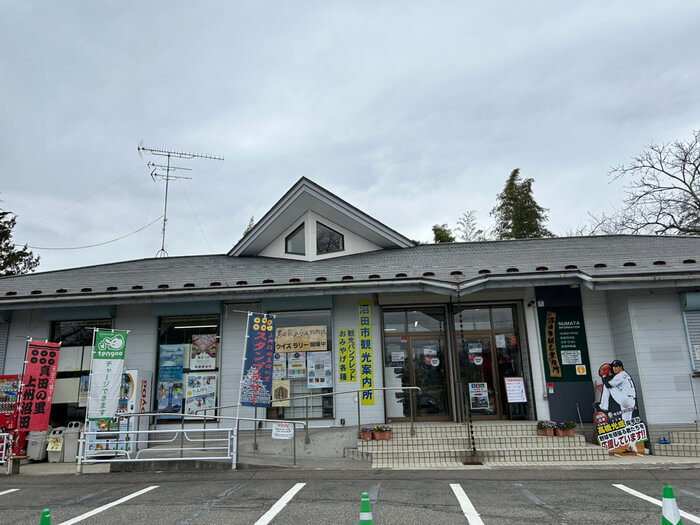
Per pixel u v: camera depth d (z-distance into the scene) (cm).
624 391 870
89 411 845
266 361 862
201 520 497
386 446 852
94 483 708
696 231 2183
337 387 998
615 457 828
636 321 906
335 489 621
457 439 856
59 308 1059
